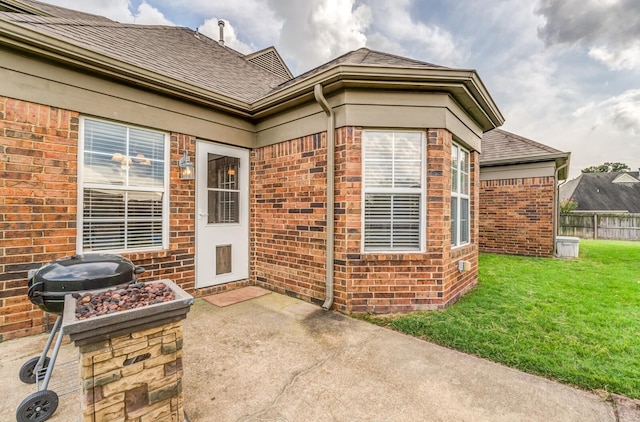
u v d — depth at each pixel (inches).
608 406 80.6
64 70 128.4
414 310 153.6
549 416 76.7
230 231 192.2
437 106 154.4
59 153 127.4
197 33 308.2
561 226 598.5
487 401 83.0
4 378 91.1
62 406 79.0
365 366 101.7
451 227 180.2
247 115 193.3
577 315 146.1
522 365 101.7
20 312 118.3
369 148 157.8
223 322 139.6
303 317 146.4
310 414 77.6
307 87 155.1
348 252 152.1
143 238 155.6
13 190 116.8
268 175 194.1
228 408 79.7
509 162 341.1
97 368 58.2
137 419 62.7
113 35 188.2
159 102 158.1
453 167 184.4
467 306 159.2
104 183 141.9
